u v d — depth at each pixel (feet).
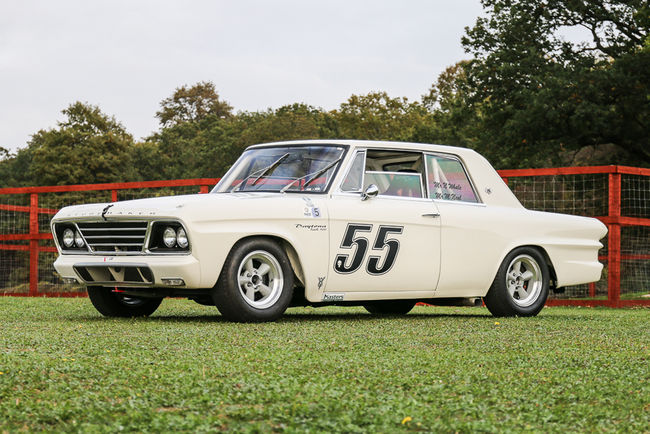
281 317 23.38
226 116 322.14
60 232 23.18
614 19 101.55
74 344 15.78
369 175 23.53
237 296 20.90
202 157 217.77
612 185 35.01
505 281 25.48
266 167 23.65
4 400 10.01
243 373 12.17
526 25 105.60
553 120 99.35
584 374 12.78
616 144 107.04
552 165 107.76
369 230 22.95
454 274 24.53
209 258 20.57
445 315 26.76
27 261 44.96
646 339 18.38
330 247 22.29
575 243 27.14
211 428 8.51
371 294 23.24
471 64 109.60
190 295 21.61
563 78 97.91
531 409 9.89
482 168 25.93
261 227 21.26
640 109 98.53
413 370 12.88
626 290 45.73
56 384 11.09
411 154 24.47
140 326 19.77
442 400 10.30
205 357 13.99
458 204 24.99
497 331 19.89
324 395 10.39
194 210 20.54
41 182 198.59
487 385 11.59
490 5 109.09
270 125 204.95
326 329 19.58
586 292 43.45
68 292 40.16
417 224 23.82
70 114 203.21
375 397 10.36
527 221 26.12
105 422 8.91
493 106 107.55
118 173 201.77
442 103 188.14
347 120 206.39
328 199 22.54
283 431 8.39
